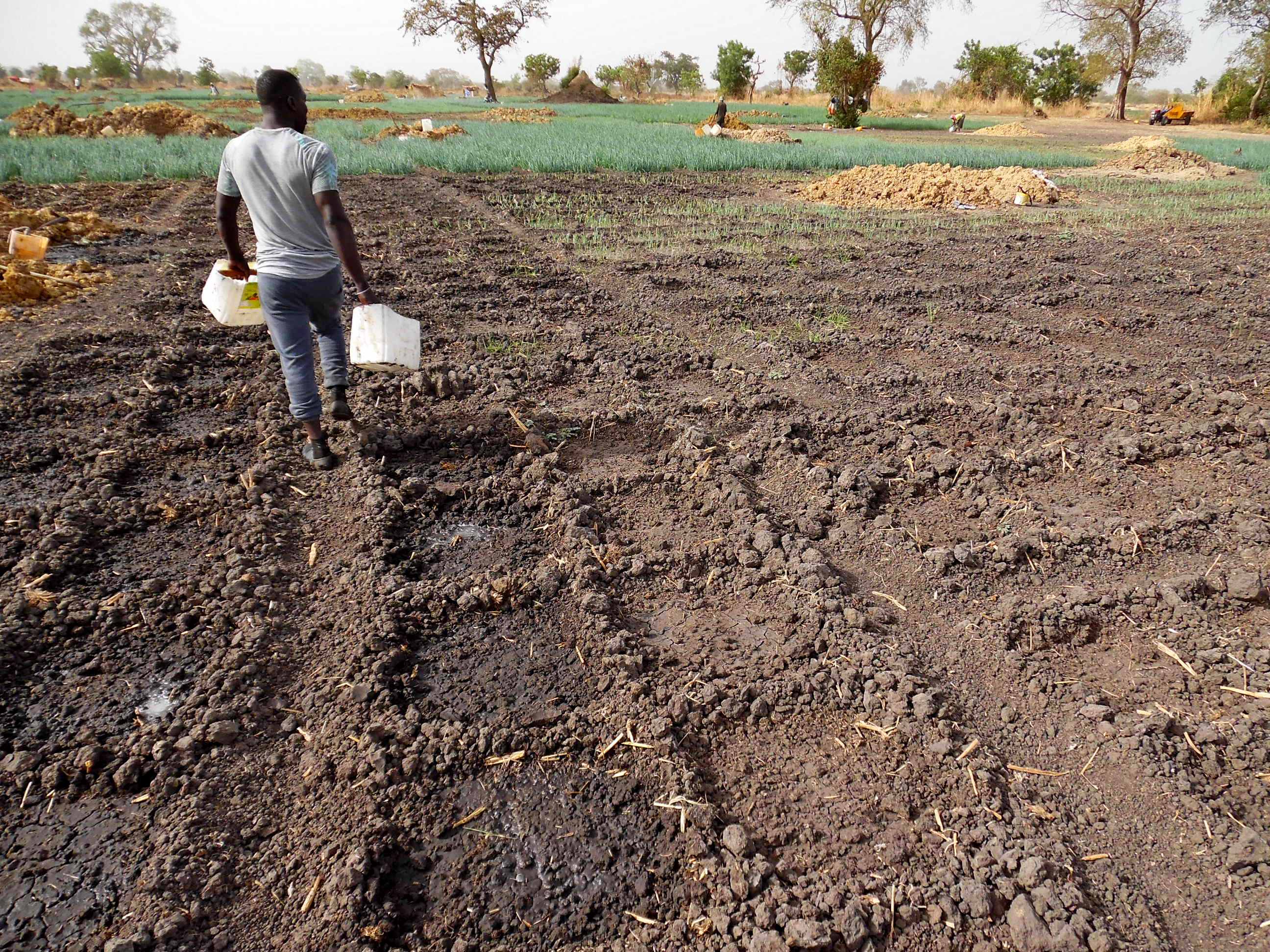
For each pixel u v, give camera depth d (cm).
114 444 460
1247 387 596
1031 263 985
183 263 850
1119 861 237
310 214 399
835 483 446
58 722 275
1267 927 217
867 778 263
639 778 261
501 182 1568
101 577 349
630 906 223
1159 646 328
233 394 530
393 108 4381
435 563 376
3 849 232
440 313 726
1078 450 496
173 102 4053
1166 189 1711
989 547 387
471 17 5175
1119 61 4903
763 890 224
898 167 1573
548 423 510
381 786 255
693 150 2058
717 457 473
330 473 444
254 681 293
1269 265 972
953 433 521
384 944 211
